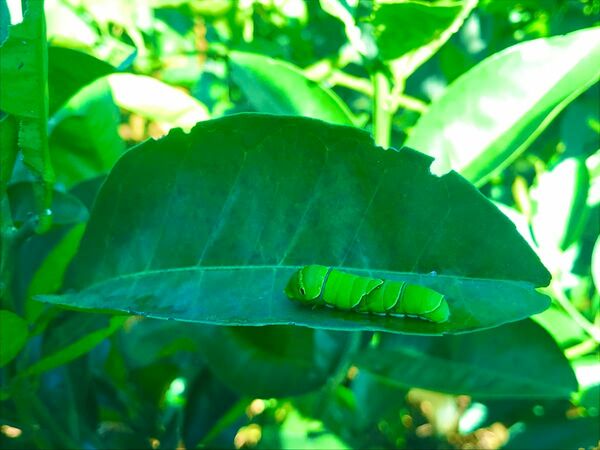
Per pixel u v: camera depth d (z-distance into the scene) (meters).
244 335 0.18
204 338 0.18
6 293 0.15
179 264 0.13
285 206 0.13
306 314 0.12
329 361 0.19
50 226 0.14
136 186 0.13
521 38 0.22
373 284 0.12
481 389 0.17
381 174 0.12
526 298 0.12
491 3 0.20
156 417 0.21
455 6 0.14
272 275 0.13
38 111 0.12
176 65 0.24
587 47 0.14
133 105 0.19
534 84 0.15
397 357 0.18
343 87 0.25
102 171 0.19
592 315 0.18
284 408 0.23
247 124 0.12
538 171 0.19
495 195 0.22
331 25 0.24
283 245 0.13
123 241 0.13
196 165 0.13
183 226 0.13
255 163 0.13
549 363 0.16
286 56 0.24
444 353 0.17
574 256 0.19
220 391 0.21
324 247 0.13
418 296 0.11
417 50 0.15
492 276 0.12
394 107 0.16
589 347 0.18
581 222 0.17
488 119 0.15
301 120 0.12
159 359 0.22
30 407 0.17
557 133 0.22
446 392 0.17
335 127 0.12
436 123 0.15
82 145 0.19
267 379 0.18
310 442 0.18
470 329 0.12
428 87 0.24
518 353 0.16
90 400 0.19
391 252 0.13
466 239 0.12
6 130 0.13
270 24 0.23
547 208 0.17
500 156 0.15
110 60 0.20
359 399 0.22
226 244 0.13
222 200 0.13
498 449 0.20
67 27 0.20
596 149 0.19
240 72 0.17
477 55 0.23
